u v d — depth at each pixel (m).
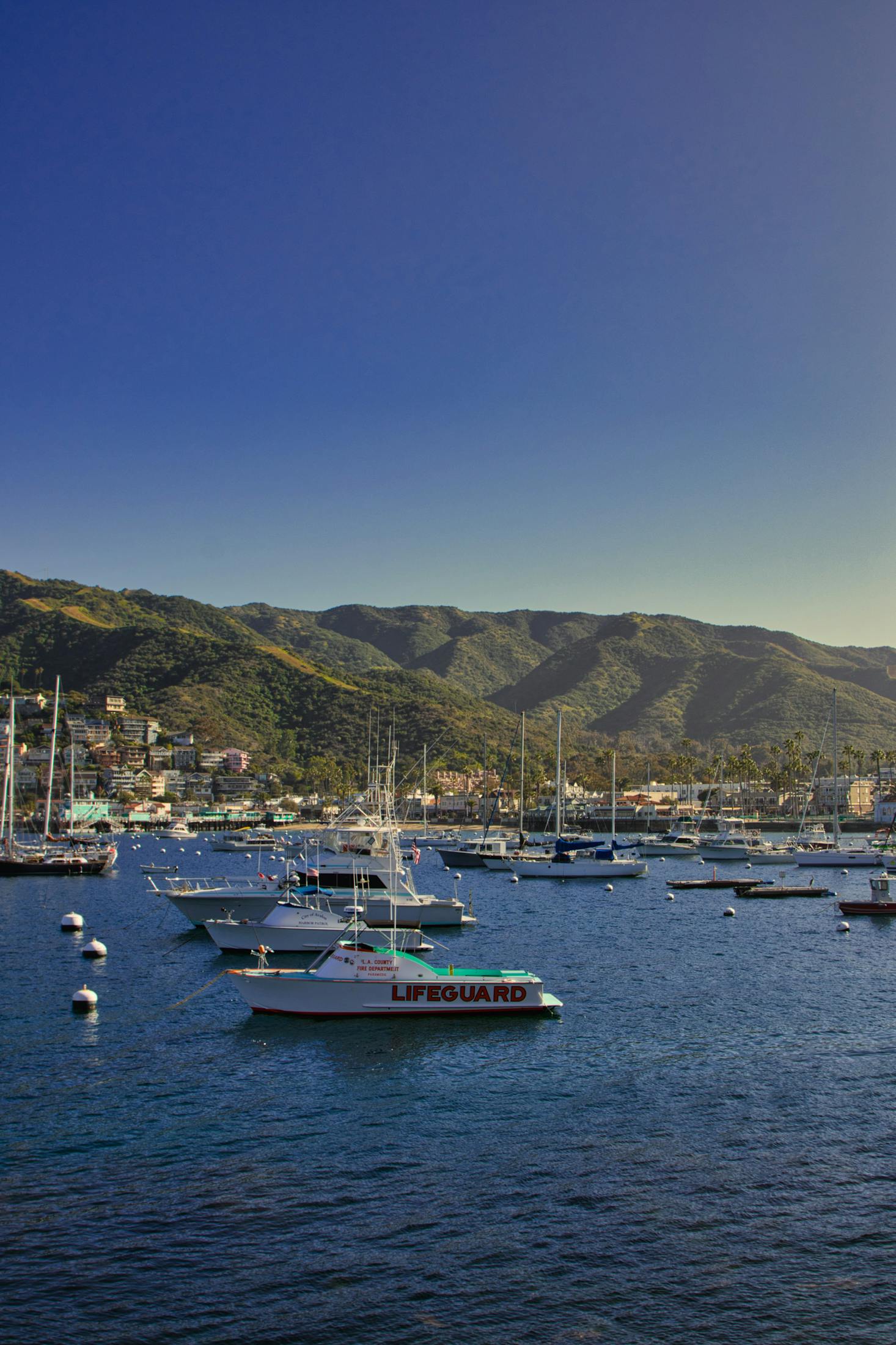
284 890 77.62
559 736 143.38
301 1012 49.75
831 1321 23.73
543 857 139.88
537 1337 23.09
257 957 64.88
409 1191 30.23
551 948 71.81
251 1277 25.52
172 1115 36.41
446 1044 45.31
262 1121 35.88
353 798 124.38
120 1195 29.97
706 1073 41.22
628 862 131.25
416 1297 24.64
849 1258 26.50
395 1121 35.84
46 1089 39.12
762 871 141.25
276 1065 42.22
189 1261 26.30
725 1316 23.92
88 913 95.25
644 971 62.75
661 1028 48.25
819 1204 29.48
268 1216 28.66
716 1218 28.62
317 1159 32.53
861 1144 33.84
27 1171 31.55
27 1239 27.34
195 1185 30.64
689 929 82.81
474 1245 27.09
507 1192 30.22
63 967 64.44
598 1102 37.78
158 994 55.66
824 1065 42.34
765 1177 31.22
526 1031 47.59
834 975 61.66
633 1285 25.19
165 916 92.56
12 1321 23.72
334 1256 26.53
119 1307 24.27
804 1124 35.66
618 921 88.00
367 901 76.50
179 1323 23.67
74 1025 48.81
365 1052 43.97
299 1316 23.89
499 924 85.25
